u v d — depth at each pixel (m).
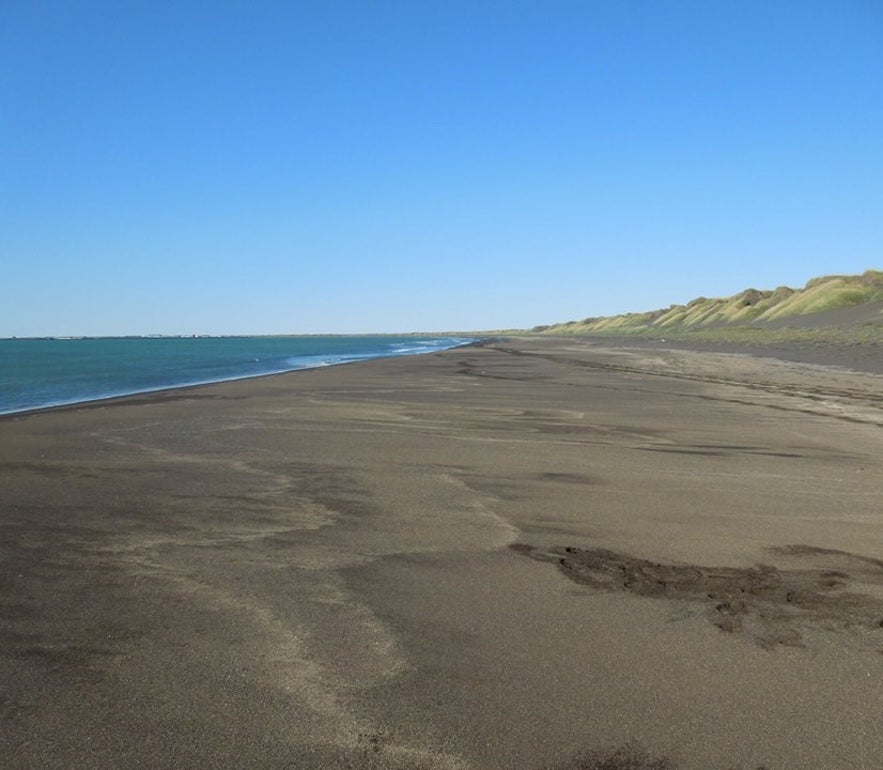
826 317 93.75
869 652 4.52
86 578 5.77
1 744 3.43
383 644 4.59
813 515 7.92
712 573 6.03
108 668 4.21
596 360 46.16
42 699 3.85
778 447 12.45
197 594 5.45
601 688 4.03
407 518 7.74
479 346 92.44
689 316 175.50
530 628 4.86
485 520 7.68
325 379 30.11
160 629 4.79
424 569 6.10
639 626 4.91
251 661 4.32
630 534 7.18
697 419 16.28
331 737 3.52
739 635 4.77
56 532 7.07
